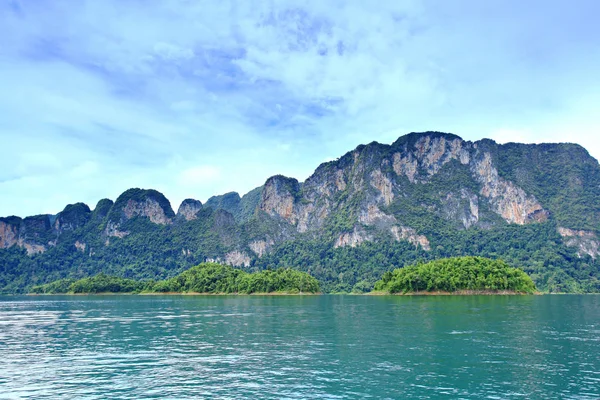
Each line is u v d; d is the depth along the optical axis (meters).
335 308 109.31
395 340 52.44
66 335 61.19
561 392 30.75
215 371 37.22
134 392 31.23
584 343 49.44
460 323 69.25
